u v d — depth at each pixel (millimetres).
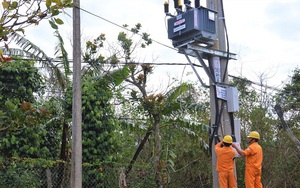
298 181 17281
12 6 4156
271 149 17141
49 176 10461
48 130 12539
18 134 10992
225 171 9773
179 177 16312
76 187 8633
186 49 10172
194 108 12664
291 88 23156
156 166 11555
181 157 16281
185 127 13273
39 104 11867
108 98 12016
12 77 11672
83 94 11609
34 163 9938
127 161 13688
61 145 12219
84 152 11391
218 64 10359
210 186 16672
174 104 12266
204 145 13398
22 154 11070
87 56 13000
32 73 12102
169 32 10102
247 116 17359
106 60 13328
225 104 10312
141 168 11648
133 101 12703
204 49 10094
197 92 17844
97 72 12938
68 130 11922
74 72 9016
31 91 12055
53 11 4254
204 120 16797
